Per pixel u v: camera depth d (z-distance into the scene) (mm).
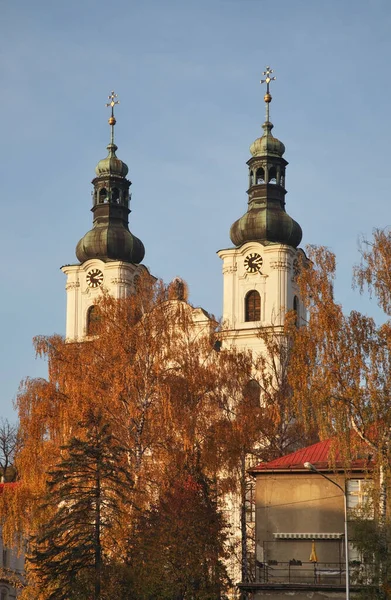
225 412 95312
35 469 87312
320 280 79438
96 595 77125
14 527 87125
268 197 150250
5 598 125188
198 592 81625
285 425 103188
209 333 95625
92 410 86500
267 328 113375
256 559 80812
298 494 81312
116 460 80562
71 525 78688
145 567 78250
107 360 89625
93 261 153625
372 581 72250
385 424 74062
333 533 79938
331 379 75500
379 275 76750
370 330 76750
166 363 90375
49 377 90250
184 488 83312
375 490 72875
